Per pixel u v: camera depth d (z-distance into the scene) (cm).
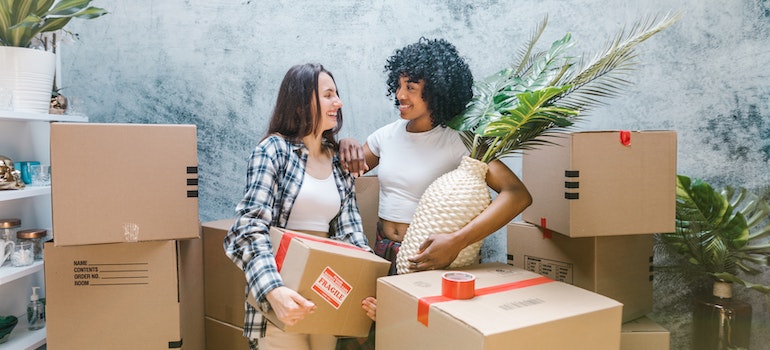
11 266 176
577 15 222
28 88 176
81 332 157
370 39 230
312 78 155
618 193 155
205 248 200
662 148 158
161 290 158
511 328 96
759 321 226
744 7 221
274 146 149
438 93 171
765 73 222
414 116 176
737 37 221
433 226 148
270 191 144
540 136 167
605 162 154
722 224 195
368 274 136
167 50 233
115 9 232
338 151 171
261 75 232
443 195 149
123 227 150
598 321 109
